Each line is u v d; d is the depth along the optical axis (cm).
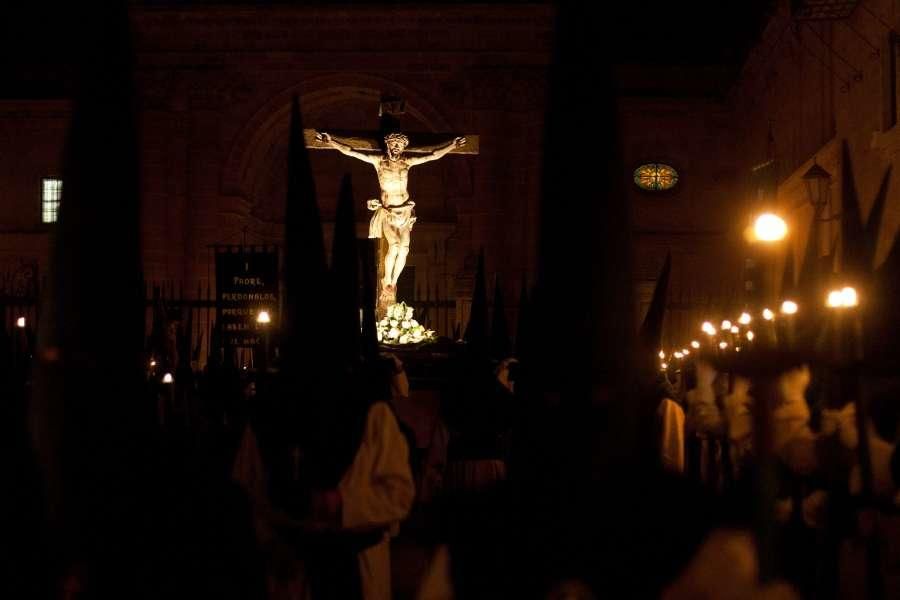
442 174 4019
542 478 467
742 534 446
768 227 738
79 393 526
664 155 3659
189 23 3625
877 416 700
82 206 527
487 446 963
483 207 3572
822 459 728
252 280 2231
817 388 770
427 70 3638
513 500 477
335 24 3631
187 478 925
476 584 464
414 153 2291
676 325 3194
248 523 966
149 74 3638
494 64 3622
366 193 4028
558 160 480
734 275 3556
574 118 477
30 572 498
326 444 627
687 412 1205
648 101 3650
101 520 539
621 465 456
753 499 453
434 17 3600
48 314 525
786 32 2762
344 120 4019
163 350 1761
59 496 527
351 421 634
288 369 632
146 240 3588
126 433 541
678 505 449
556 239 479
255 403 664
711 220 3638
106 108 530
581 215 473
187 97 3644
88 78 529
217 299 2241
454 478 956
